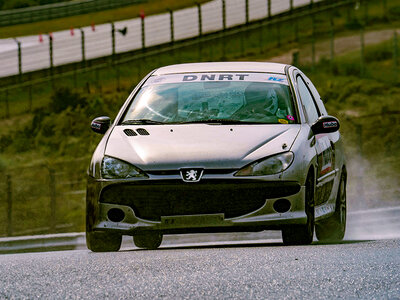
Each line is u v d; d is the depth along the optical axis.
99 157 24.17
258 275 15.59
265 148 23.67
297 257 18.44
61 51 179.50
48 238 38.62
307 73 157.62
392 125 99.12
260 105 25.78
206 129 24.48
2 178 78.56
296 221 23.31
